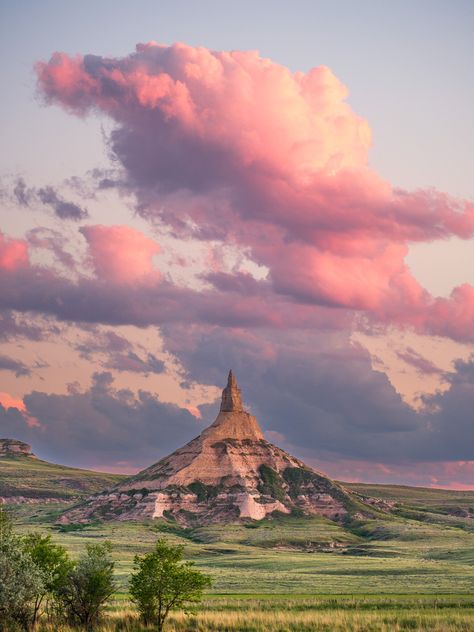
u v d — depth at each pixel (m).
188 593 86.44
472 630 82.75
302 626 86.50
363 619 90.94
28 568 75.81
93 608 84.94
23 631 76.56
